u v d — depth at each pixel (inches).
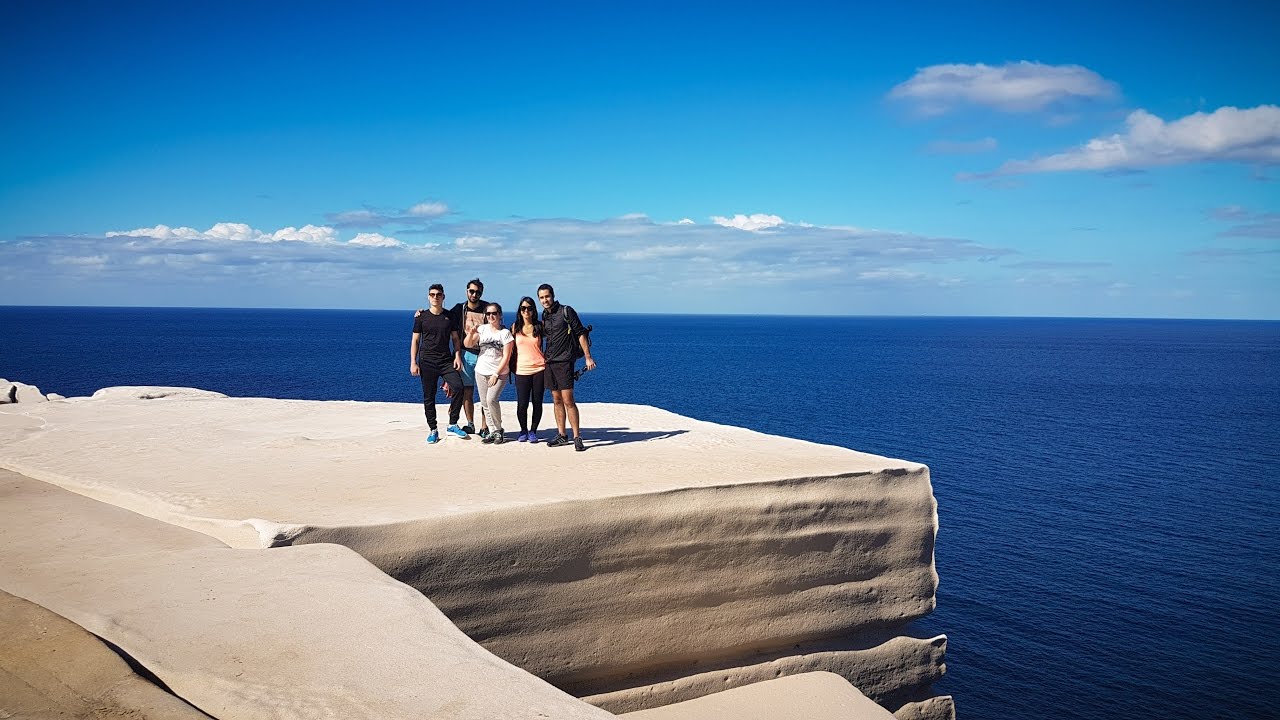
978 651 796.6
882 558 372.2
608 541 301.1
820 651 361.1
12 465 363.9
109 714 134.1
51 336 5674.2
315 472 345.4
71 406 582.6
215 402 615.5
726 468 362.9
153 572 212.2
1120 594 942.4
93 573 212.2
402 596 197.6
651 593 312.8
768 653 350.3
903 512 374.0
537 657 289.7
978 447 1881.2
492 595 278.1
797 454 403.9
